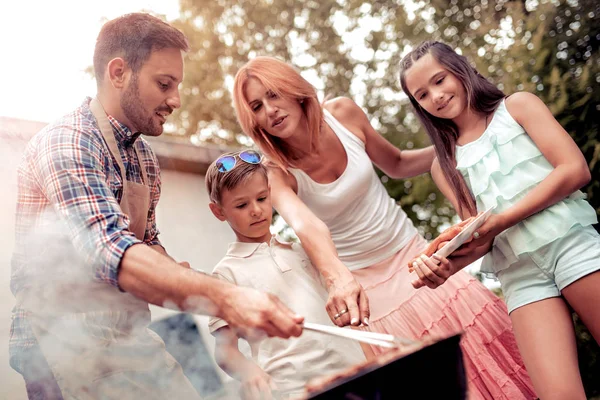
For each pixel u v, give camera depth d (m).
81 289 1.46
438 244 1.76
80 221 1.33
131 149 1.64
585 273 1.66
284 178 2.03
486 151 1.83
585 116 3.22
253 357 1.68
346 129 2.11
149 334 1.59
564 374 1.63
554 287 1.74
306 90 1.95
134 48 1.54
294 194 1.99
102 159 1.49
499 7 4.06
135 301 1.53
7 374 1.84
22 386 1.83
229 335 1.64
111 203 1.37
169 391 1.54
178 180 3.53
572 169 1.71
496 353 1.93
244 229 1.80
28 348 1.45
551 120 1.78
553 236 1.71
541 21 3.50
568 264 1.69
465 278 2.04
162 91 1.58
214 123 6.88
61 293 1.45
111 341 1.47
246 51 6.99
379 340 1.03
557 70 3.26
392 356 0.89
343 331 1.08
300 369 1.61
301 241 1.78
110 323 1.48
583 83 3.22
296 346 1.63
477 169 1.85
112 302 1.49
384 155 2.30
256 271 1.75
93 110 1.57
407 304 2.03
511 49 3.56
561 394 1.61
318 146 2.01
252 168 1.80
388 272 2.08
